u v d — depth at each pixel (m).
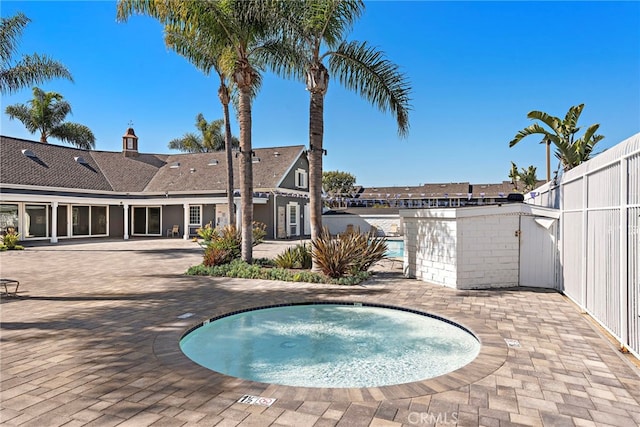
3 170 21.59
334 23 10.20
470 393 3.54
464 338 5.76
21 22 12.24
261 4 9.71
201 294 8.11
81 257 15.47
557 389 3.63
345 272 9.67
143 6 10.15
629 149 4.52
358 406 3.28
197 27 10.57
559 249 8.25
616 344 4.91
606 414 3.17
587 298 6.35
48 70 12.61
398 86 10.87
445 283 8.84
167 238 26.45
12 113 31.89
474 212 8.53
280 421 3.03
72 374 3.99
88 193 25.02
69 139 34.50
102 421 3.03
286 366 4.79
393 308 7.16
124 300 7.57
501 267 8.73
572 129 13.65
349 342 5.67
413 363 4.86
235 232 14.04
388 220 29.50
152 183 28.66
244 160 11.38
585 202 6.39
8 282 7.98
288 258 11.24
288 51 11.89
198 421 3.03
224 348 5.47
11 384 3.74
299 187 29.72
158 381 3.81
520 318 6.14
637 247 4.42
